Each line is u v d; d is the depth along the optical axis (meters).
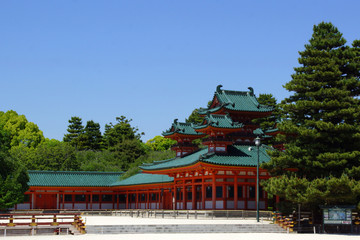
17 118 175.88
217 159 82.50
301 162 65.75
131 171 126.62
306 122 66.31
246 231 61.22
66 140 196.50
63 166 141.25
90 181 123.56
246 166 80.88
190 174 90.62
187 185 92.56
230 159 83.31
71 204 121.81
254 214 78.06
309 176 67.75
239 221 69.88
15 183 87.12
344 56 70.06
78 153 158.62
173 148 102.44
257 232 61.47
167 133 103.50
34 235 54.88
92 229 57.16
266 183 68.81
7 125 173.25
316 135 64.38
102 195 125.19
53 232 57.00
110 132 189.38
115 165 157.12
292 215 67.06
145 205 115.69
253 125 92.69
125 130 189.50
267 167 68.75
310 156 65.00
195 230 59.34
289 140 71.25
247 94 97.38
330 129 64.06
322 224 62.81
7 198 85.62
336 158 63.03
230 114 92.00
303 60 68.50
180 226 59.38
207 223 63.50
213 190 81.88
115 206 126.31
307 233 62.62
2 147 90.06
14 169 90.06
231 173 83.00
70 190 121.38
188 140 102.25
